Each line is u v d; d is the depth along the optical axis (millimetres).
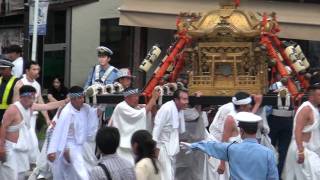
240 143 7410
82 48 21109
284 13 17500
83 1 20891
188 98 10859
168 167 10633
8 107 10812
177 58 11570
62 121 10164
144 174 7062
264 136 10766
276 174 7270
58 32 21844
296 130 9922
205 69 11188
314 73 11547
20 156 10328
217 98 10922
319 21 17391
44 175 11578
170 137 10719
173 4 17359
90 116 10570
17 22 23031
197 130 11414
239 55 10984
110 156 6621
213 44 11039
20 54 13359
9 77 11586
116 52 19875
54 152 10125
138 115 10570
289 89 10633
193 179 11492
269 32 10891
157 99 10953
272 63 11133
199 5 17312
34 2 16156
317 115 9977
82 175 10227
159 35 18844
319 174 9922
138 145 7258
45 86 21859
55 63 21906
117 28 19812
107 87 11047
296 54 11414
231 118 10125
